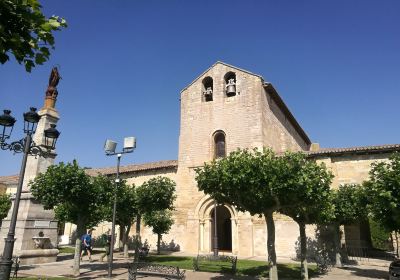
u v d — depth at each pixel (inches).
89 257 828.6
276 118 1294.3
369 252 1021.8
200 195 1148.5
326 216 658.2
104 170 1523.1
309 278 618.8
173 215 1176.8
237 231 1059.9
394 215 538.9
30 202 729.6
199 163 1183.6
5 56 179.2
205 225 1122.0
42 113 781.3
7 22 173.2
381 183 552.1
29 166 757.3
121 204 808.9
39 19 177.2
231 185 493.7
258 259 927.7
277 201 497.7
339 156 1015.0
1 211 967.6
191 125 1242.0
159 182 874.1
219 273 649.6
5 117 395.9
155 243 1218.0
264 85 1186.0
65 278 549.3
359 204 733.3
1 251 716.0
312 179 490.0
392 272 579.5
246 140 1128.2
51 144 491.5
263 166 479.2
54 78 824.3
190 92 1284.4
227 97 1215.6
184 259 877.2
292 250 977.5
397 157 567.5
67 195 618.2
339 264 786.2
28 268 650.8
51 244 765.3
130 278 492.4
